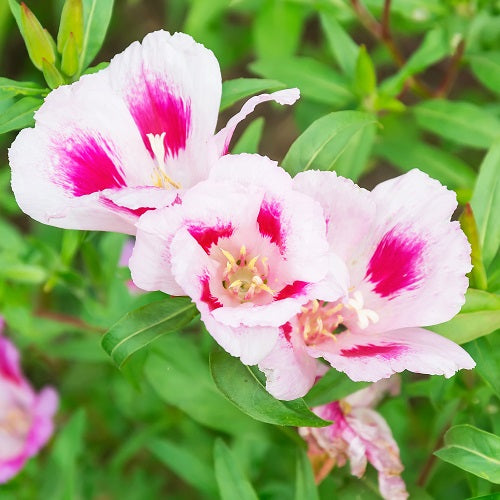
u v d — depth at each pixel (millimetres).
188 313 432
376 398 458
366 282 432
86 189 431
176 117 434
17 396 577
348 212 419
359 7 577
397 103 543
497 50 588
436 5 575
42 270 552
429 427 574
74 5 455
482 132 549
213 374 425
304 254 411
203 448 580
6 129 454
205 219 412
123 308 554
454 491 556
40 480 570
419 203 422
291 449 512
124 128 432
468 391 493
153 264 409
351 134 451
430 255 422
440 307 419
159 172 438
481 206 457
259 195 410
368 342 428
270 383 408
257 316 401
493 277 456
